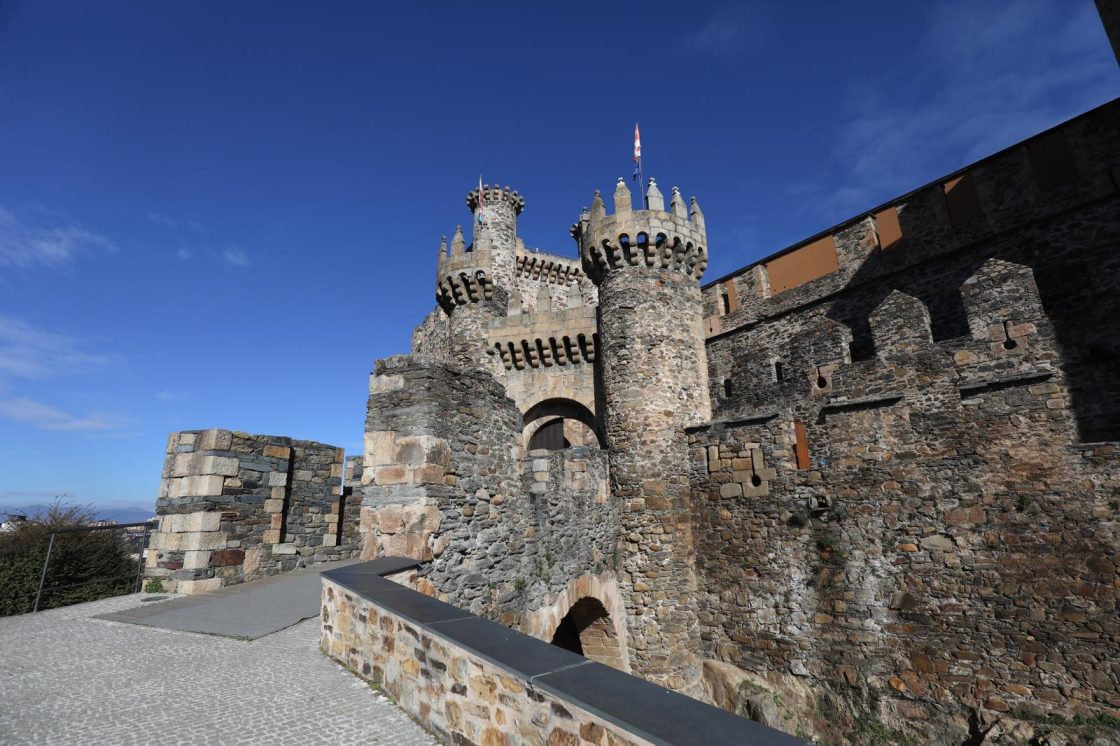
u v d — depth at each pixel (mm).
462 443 9500
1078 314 13961
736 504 16484
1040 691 11391
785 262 22062
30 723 4852
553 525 12727
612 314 19312
